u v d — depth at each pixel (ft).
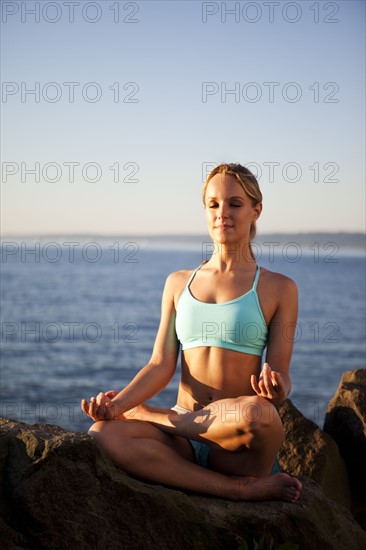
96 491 8.95
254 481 10.23
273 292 11.10
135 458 9.84
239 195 11.17
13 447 9.04
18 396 58.75
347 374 16.88
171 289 11.75
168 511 9.20
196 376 11.09
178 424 10.50
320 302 182.39
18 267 386.52
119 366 79.30
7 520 8.71
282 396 9.78
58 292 210.59
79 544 8.73
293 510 10.05
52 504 8.71
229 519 9.64
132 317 146.72
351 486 15.93
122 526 8.99
